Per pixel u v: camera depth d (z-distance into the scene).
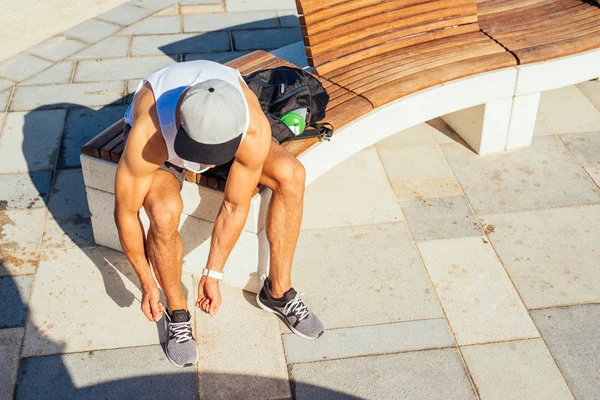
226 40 5.37
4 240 3.47
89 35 5.38
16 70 4.89
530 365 2.92
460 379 2.86
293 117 3.05
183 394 2.78
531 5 4.40
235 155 2.45
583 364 2.93
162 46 5.26
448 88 3.71
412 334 3.06
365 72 3.72
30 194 3.79
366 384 2.84
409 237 3.59
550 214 3.74
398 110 3.56
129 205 2.53
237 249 3.10
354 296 3.25
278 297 3.04
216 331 3.06
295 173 2.74
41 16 5.64
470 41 4.02
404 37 3.97
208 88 2.12
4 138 4.21
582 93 4.77
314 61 3.68
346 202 3.82
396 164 4.12
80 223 3.62
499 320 3.14
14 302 3.14
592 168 4.08
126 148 2.38
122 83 4.80
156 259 2.71
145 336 3.03
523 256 3.48
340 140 3.34
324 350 2.99
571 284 3.32
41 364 2.87
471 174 4.05
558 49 3.88
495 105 3.98
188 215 3.09
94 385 2.80
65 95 4.64
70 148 4.16
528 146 4.27
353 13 3.76
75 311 3.12
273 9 5.88
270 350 2.98
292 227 2.84
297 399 2.78
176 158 2.43
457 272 3.39
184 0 5.97
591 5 4.34
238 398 2.77
